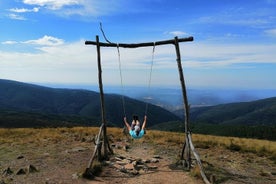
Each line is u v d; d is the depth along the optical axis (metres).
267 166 18.72
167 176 15.08
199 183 13.96
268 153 22.55
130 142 25.91
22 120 186.38
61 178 14.16
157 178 14.73
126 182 14.02
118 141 26.28
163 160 18.80
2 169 15.90
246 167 18.17
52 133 30.06
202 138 29.16
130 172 15.53
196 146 24.50
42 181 13.64
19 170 15.05
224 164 18.61
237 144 25.12
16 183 13.33
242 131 186.38
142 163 17.53
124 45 17.41
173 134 31.42
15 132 31.73
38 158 18.48
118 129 34.06
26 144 23.89
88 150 21.05
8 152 20.81
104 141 18.08
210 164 17.69
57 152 20.47
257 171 17.30
